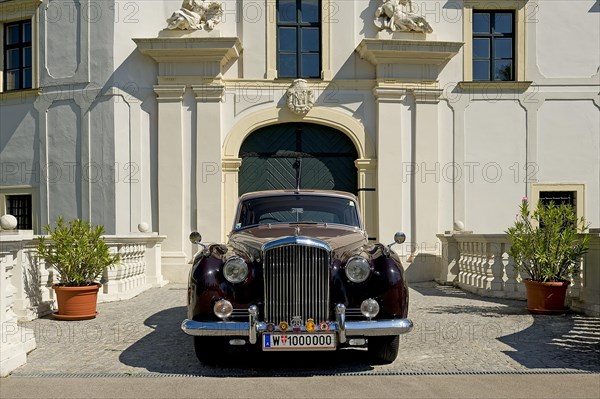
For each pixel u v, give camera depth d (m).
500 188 14.42
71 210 14.11
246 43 14.19
